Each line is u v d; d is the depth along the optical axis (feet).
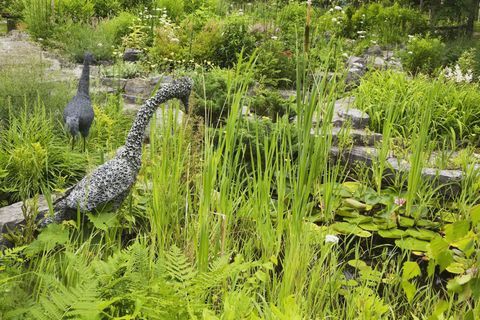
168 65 34.71
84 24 43.88
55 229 11.96
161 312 7.74
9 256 9.85
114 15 52.70
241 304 8.27
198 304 8.07
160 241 12.59
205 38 37.19
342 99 27.91
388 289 13.19
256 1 55.93
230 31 38.06
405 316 11.82
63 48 39.06
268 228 13.24
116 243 13.52
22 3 52.60
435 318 8.78
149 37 40.96
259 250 13.97
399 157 20.59
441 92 26.00
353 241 16.05
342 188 18.75
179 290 8.43
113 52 35.88
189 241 12.49
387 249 15.52
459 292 8.19
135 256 8.94
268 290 11.50
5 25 49.11
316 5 57.67
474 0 54.29
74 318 7.27
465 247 8.02
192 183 15.53
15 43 39.06
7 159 16.72
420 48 42.24
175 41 36.81
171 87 13.44
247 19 43.45
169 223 13.69
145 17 43.88
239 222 15.07
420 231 16.63
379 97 26.18
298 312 8.77
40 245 11.62
